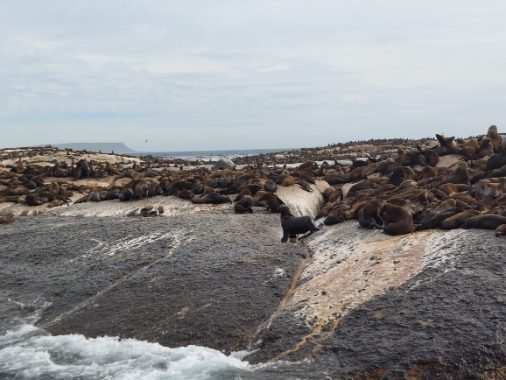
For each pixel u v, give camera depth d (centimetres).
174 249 1206
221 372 637
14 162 3897
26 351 744
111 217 1869
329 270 933
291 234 1307
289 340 694
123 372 661
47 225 1720
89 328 812
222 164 3722
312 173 2695
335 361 624
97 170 3119
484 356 573
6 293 1002
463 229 993
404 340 629
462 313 657
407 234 1062
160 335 766
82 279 1038
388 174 2166
